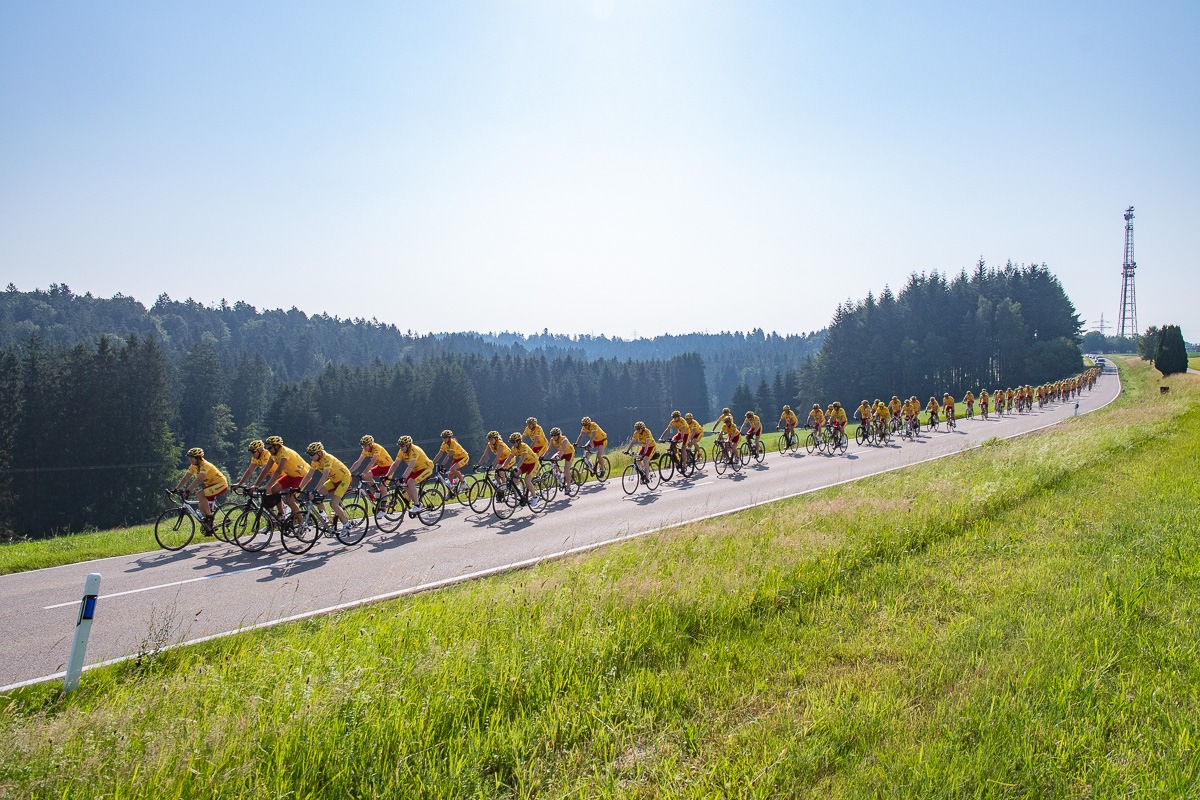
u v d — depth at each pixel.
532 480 15.23
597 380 146.62
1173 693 4.72
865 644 5.85
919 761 3.93
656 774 4.02
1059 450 17.12
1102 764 3.91
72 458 52.41
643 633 6.23
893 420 32.53
